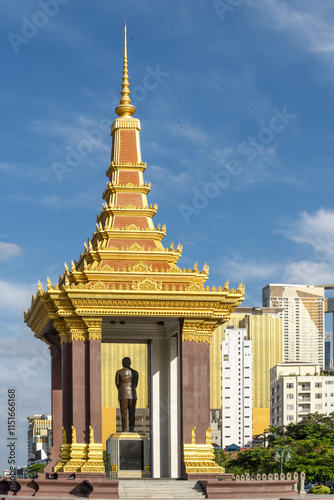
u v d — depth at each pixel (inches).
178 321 1994.3
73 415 1879.9
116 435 2043.6
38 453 7416.3
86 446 1867.6
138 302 1913.1
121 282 1945.1
